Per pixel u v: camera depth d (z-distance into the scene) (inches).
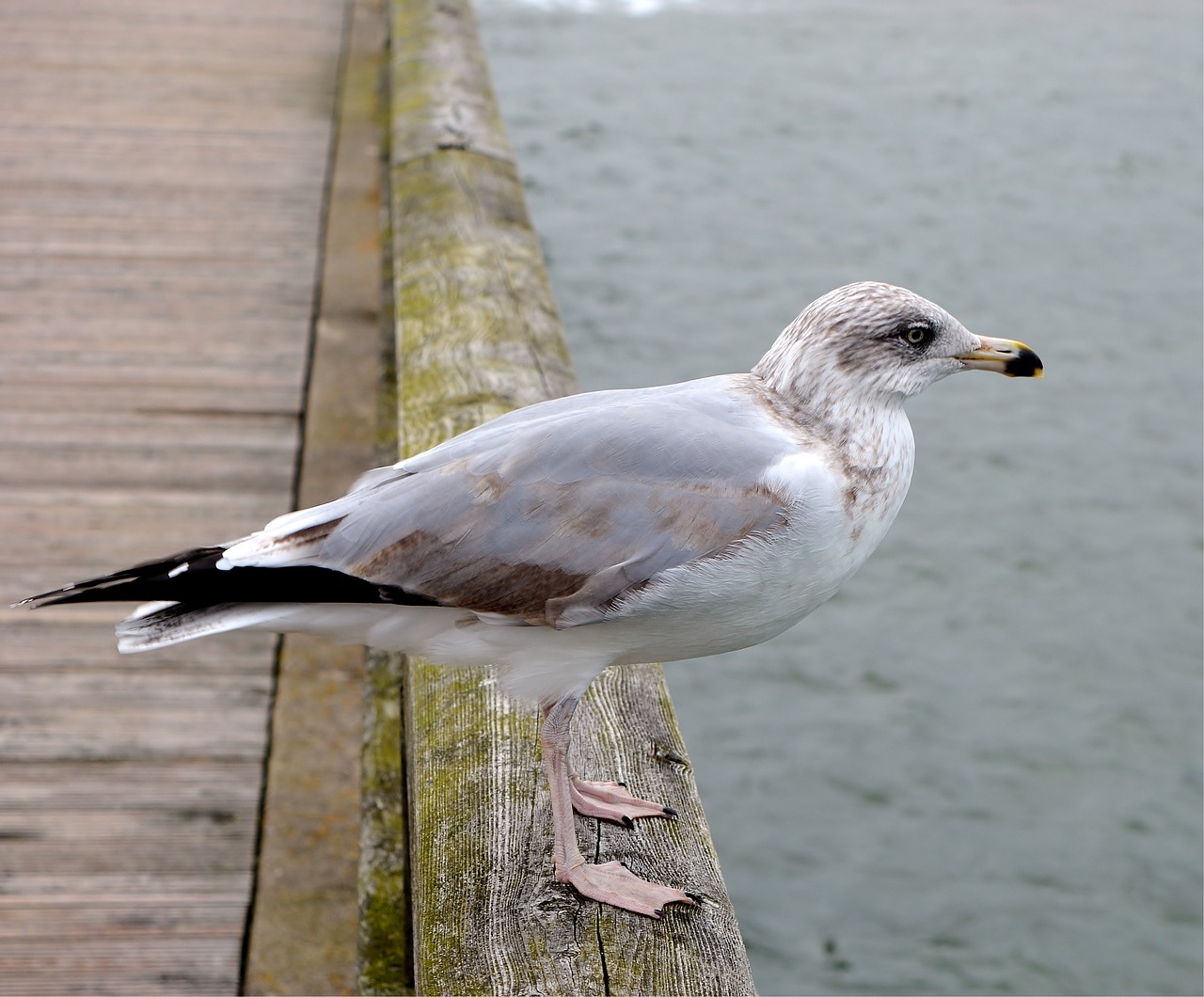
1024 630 297.3
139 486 234.1
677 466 102.1
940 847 244.7
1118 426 366.6
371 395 263.4
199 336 282.7
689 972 93.0
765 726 270.5
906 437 107.7
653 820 108.8
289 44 448.5
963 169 493.0
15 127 371.9
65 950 150.0
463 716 119.0
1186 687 281.9
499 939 96.2
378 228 327.3
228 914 155.7
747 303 406.9
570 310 398.9
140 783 172.9
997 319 405.4
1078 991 218.7
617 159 488.1
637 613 101.7
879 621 299.4
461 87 295.3
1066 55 592.4
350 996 145.9
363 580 103.3
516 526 102.0
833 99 544.4
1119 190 483.5
